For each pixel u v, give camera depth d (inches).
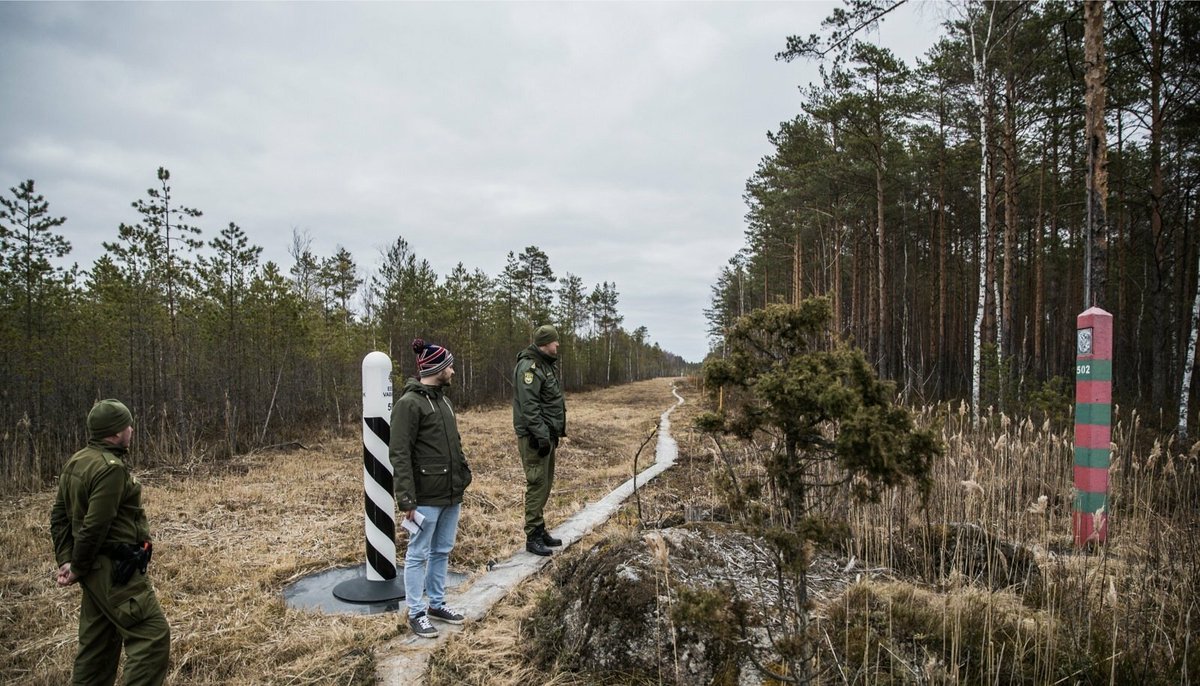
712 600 89.5
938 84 690.2
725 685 112.8
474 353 1048.2
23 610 173.5
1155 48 488.7
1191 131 553.9
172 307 533.3
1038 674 110.1
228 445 490.0
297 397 656.4
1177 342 753.6
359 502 306.5
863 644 115.0
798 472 89.4
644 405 1146.7
